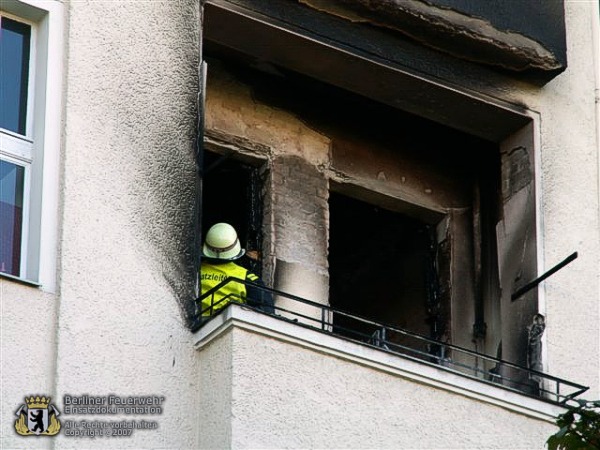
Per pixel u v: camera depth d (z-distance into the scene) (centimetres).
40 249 2848
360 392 2927
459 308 3850
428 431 2970
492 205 3875
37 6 3012
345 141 3866
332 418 2878
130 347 2853
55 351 2772
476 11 3525
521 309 3559
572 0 3850
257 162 3744
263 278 3616
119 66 3056
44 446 2711
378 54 3488
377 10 3428
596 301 3572
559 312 3525
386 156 3919
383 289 4081
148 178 3012
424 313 3944
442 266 3934
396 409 2952
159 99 3092
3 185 2927
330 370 2911
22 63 3019
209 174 3784
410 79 3534
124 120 3023
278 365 2861
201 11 3266
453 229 3934
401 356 2995
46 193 2894
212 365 2881
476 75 3612
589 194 3675
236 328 2850
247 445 2780
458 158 3997
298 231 3703
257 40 3419
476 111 3641
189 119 3117
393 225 4069
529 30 3591
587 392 3459
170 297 2944
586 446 2517
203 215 3891
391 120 3897
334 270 4203
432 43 3528
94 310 2841
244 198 3775
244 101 3738
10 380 2716
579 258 3594
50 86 2972
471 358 3769
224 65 3694
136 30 3112
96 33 3052
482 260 3875
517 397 3092
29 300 2788
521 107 3653
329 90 3766
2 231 2898
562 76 3744
